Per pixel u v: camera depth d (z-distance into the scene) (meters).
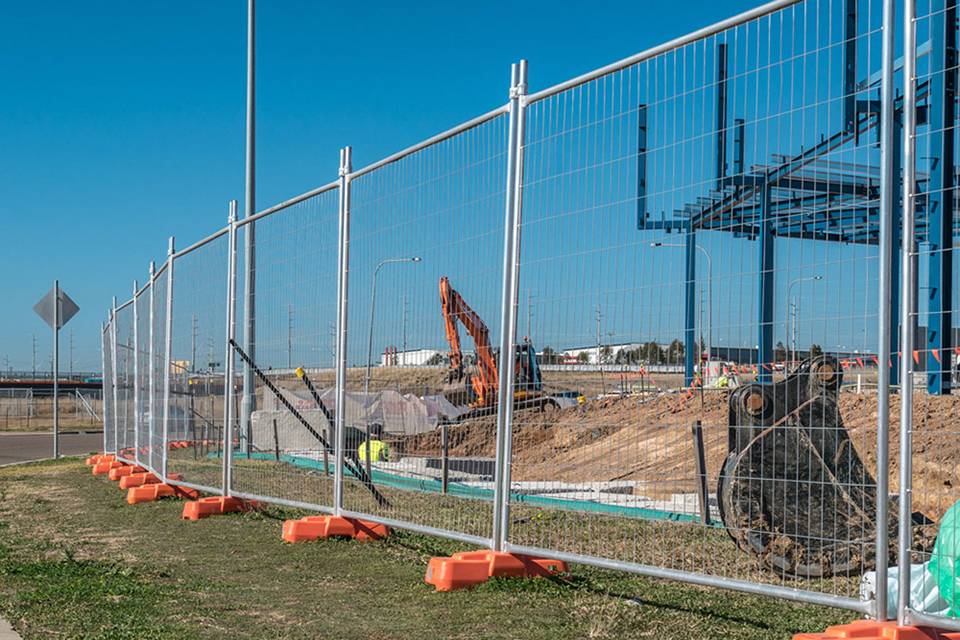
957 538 5.04
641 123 6.17
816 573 6.47
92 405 59.94
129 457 17.02
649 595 6.45
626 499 9.88
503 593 6.55
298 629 5.64
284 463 11.23
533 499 9.96
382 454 11.64
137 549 8.77
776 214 5.86
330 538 8.96
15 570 7.45
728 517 6.74
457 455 11.30
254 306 11.19
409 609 6.17
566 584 6.83
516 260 7.05
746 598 6.31
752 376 6.27
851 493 6.62
